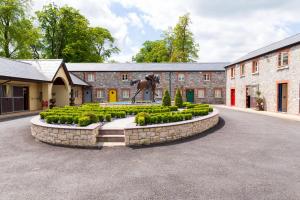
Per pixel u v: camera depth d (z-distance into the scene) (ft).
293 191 13.85
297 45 51.78
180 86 107.65
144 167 18.39
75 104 97.14
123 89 106.32
